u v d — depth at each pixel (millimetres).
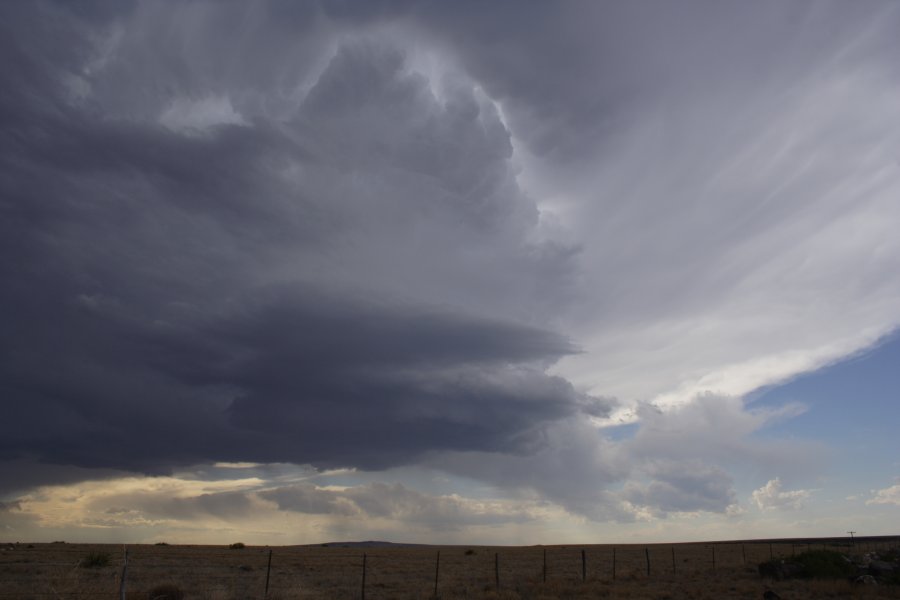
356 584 39406
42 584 25859
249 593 31219
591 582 41375
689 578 45031
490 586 37531
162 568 45344
